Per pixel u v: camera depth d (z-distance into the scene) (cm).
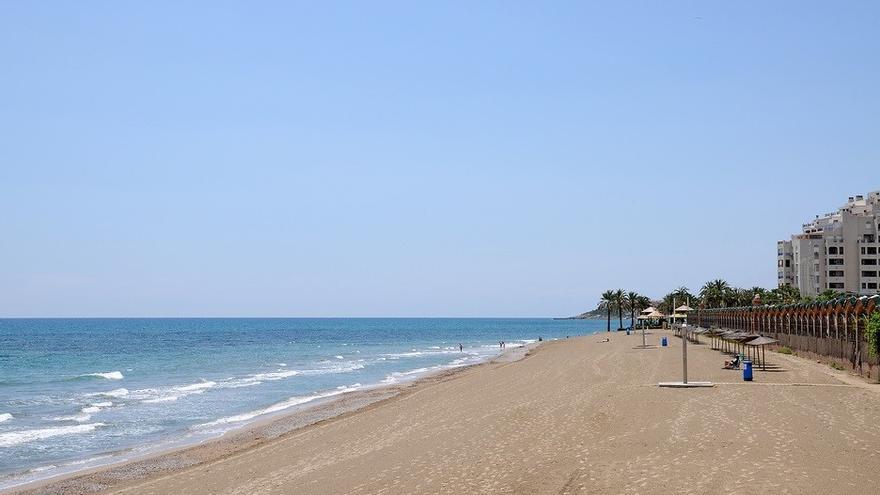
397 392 4331
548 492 1538
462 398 3516
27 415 3684
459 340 15600
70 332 19525
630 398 2883
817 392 2930
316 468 2027
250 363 7744
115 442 2869
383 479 1795
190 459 2434
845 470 1595
